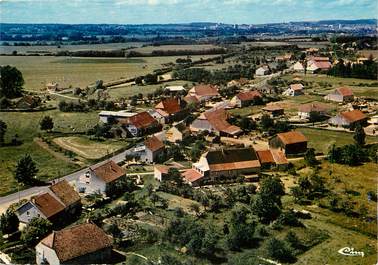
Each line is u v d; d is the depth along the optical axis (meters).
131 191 119.38
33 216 100.81
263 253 87.12
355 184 120.38
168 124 193.88
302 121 186.75
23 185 125.38
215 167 127.75
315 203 109.38
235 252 87.62
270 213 100.88
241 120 178.38
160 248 88.81
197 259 84.62
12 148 158.62
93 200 114.19
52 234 85.62
